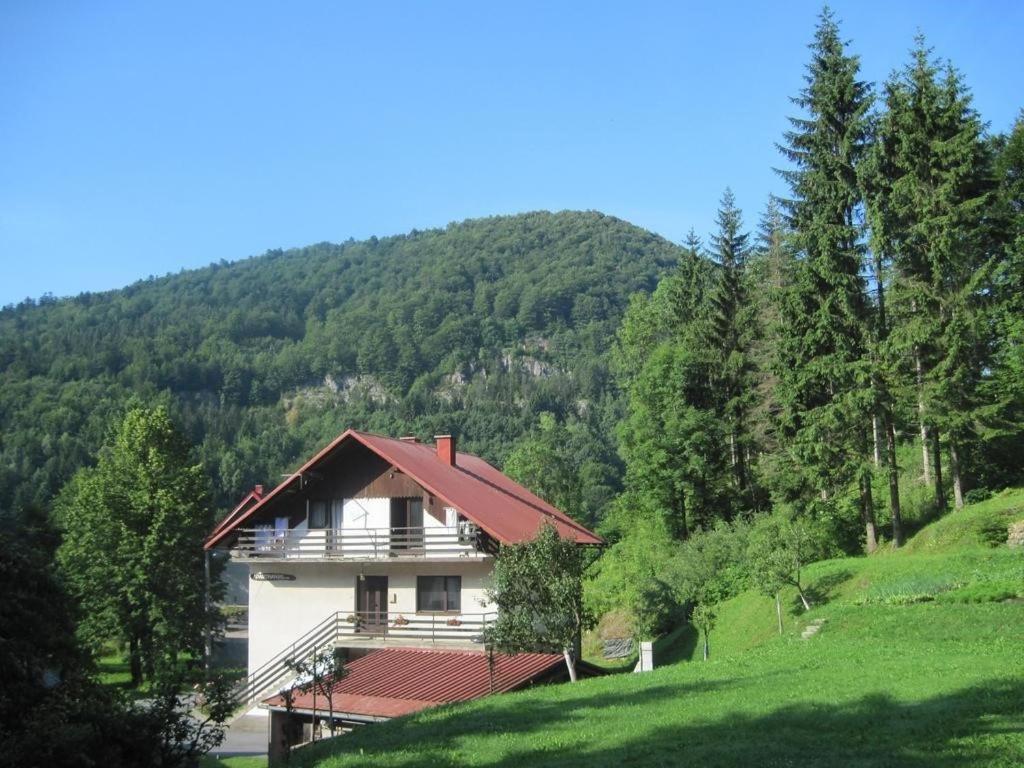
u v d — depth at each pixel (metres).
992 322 34.97
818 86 37.19
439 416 169.00
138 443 48.03
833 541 38.66
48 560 18.98
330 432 164.12
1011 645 18.88
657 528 50.72
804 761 11.99
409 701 24.73
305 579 35.47
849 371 34.94
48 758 11.92
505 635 25.23
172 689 13.83
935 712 14.02
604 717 17.05
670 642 36.78
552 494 69.38
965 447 36.44
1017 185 37.84
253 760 27.56
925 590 25.20
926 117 34.16
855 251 35.22
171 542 45.34
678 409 48.78
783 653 22.16
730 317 50.69
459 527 31.91
